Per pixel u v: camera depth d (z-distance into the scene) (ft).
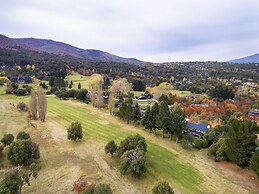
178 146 203.62
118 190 129.59
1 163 156.87
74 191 126.31
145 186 135.54
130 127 258.16
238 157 155.94
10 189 107.14
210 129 232.73
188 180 144.56
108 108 344.90
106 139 215.51
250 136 151.84
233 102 410.72
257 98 483.51
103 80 565.94
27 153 153.79
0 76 551.18
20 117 275.39
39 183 134.10
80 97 398.42
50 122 264.93
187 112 332.39
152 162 168.14
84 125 259.19
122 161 146.00
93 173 147.74
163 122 215.10
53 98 421.59
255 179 145.79
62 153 178.40
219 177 148.97
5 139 177.17
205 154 187.01
